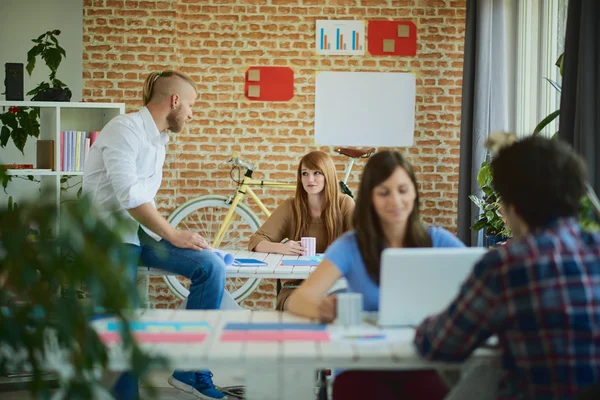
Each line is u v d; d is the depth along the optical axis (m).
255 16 6.60
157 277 6.70
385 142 6.64
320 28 6.59
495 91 5.82
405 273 2.14
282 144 6.66
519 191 1.82
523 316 1.72
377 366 1.91
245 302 6.76
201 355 1.90
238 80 6.63
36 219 1.54
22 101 5.34
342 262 2.45
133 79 6.58
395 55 6.61
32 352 1.59
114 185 3.78
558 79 5.31
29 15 6.47
